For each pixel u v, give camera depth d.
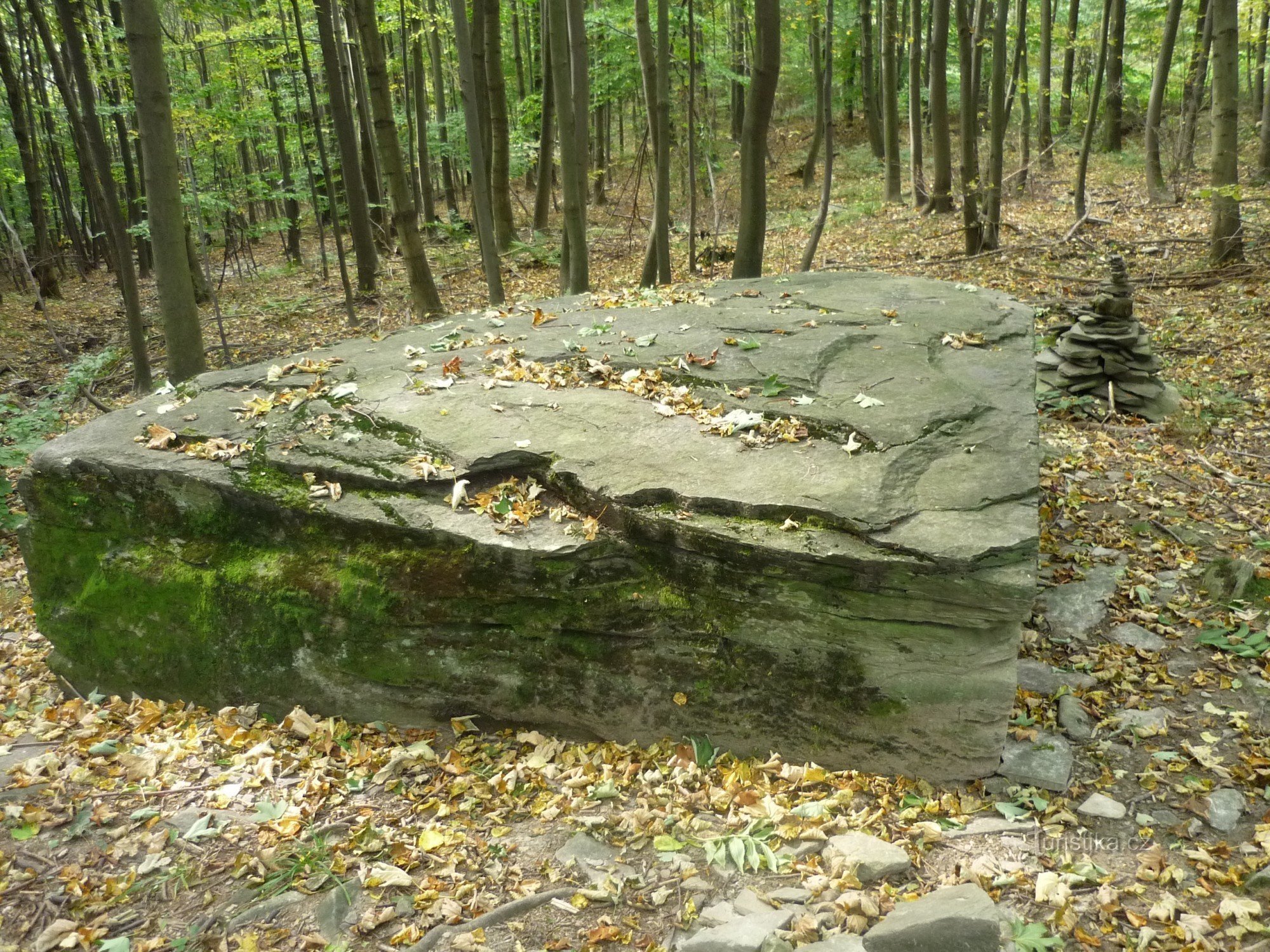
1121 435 7.14
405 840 3.39
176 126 13.32
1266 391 7.74
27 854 3.34
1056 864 3.12
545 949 2.86
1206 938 2.73
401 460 4.14
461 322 6.22
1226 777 3.49
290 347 11.76
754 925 2.81
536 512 3.91
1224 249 11.23
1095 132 21.78
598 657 3.80
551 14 9.41
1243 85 26.28
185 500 4.26
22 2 17.11
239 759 3.93
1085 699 4.07
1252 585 4.74
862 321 5.87
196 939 2.95
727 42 23.20
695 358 5.05
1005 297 6.95
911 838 3.30
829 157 10.30
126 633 4.36
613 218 20.36
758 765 3.68
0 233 20.22
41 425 7.75
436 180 26.25
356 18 11.12
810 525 3.54
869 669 3.52
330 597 4.01
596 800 3.58
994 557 3.31
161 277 7.41
